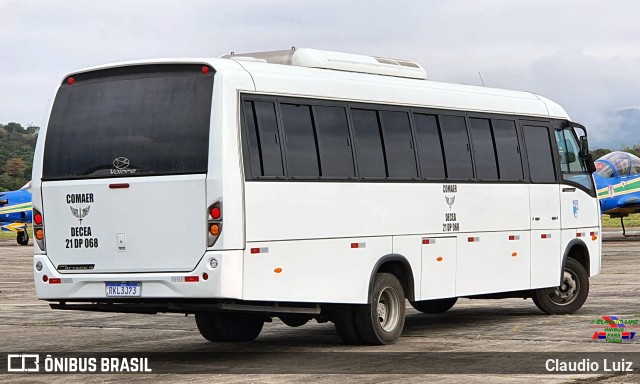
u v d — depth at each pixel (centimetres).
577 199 1745
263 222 1191
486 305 1938
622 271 2641
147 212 1186
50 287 1240
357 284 1323
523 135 1642
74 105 1250
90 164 1226
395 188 1384
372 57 1449
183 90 1187
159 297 1174
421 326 1598
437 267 1452
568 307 1733
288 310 1255
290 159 1237
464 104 1527
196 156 1166
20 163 12394
